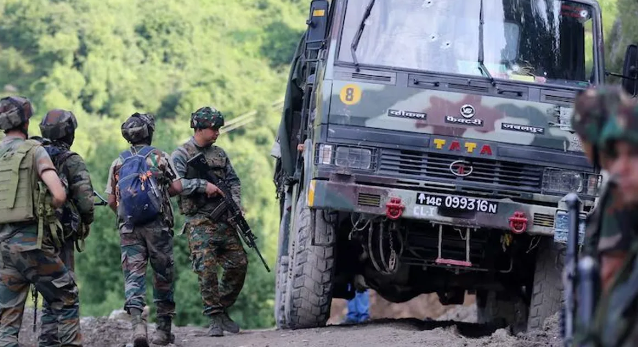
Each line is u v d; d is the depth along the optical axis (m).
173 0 110.25
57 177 9.74
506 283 14.23
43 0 107.62
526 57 13.03
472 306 26.22
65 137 10.44
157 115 99.19
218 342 13.02
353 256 14.36
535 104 12.72
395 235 13.22
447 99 12.60
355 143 12.46
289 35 109.00
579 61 13.15
